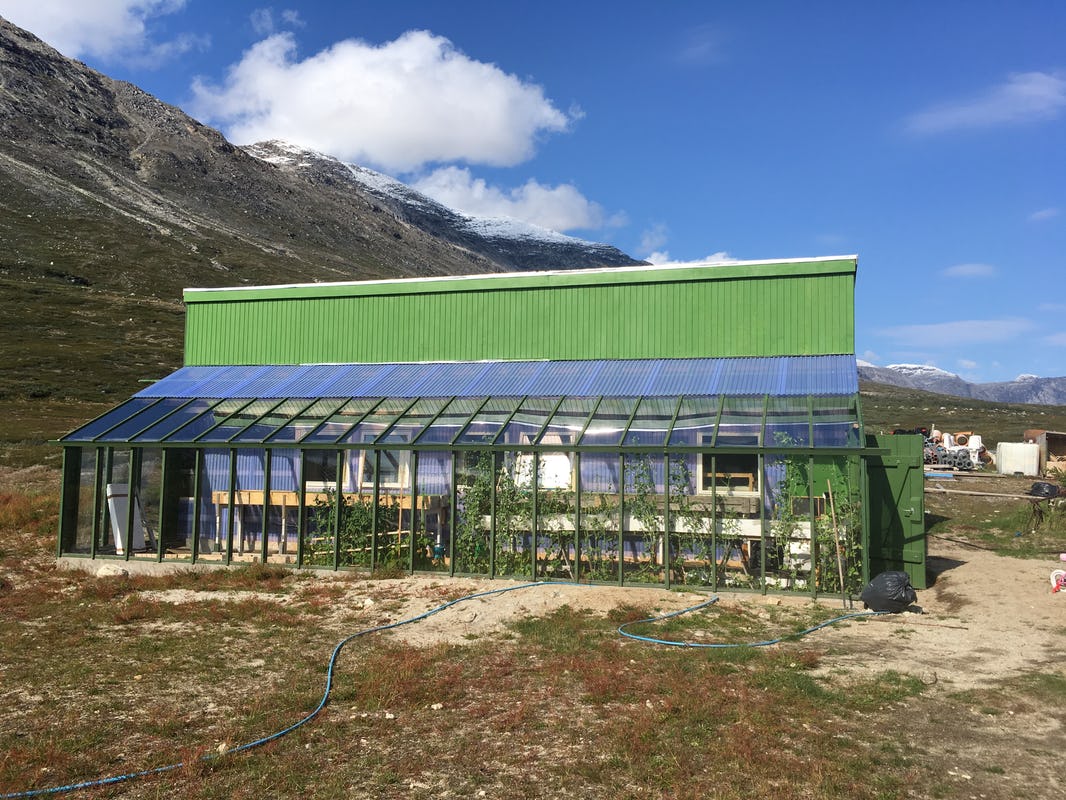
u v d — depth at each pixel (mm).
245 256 176500
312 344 26375
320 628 14203
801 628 14016
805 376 20469
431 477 19500
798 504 17000
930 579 18562
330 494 19703
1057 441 45094
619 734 8914
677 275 23281
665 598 16219
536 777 7988
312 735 9086
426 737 9047
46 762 8281
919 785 7691
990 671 11375
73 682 11070
